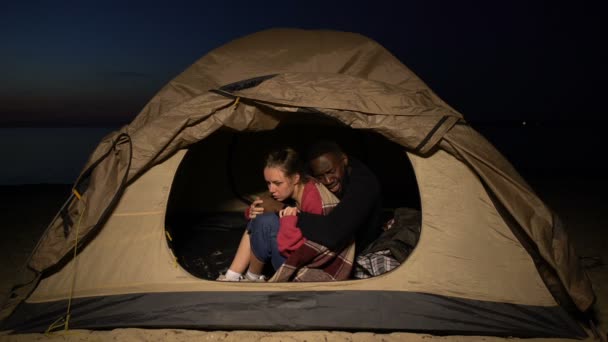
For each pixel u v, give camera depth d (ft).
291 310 7.98
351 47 10.88
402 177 16.12
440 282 8.04
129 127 9.86
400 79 10.44
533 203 7.85
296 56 10.84
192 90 10.65
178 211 15.57
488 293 7.97
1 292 10.07
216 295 8.10
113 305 8.18
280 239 7.98
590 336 7.88
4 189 25.73
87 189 8.24
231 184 15.57
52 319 8.16
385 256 8.93
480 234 8.13
